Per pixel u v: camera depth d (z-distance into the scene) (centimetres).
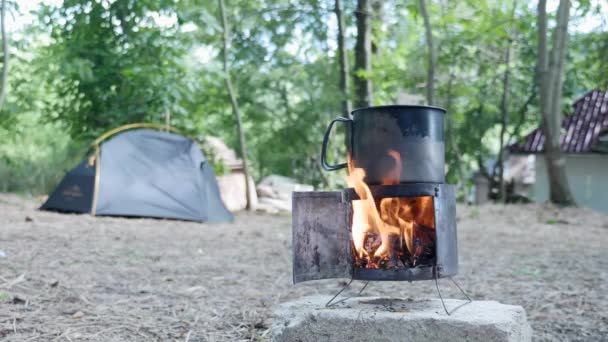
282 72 1830
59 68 1444
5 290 534
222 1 1523
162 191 1212
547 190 2234
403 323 353
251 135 2014
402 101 2269
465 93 1748
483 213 1385
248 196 1566
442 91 1720
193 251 837
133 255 775
